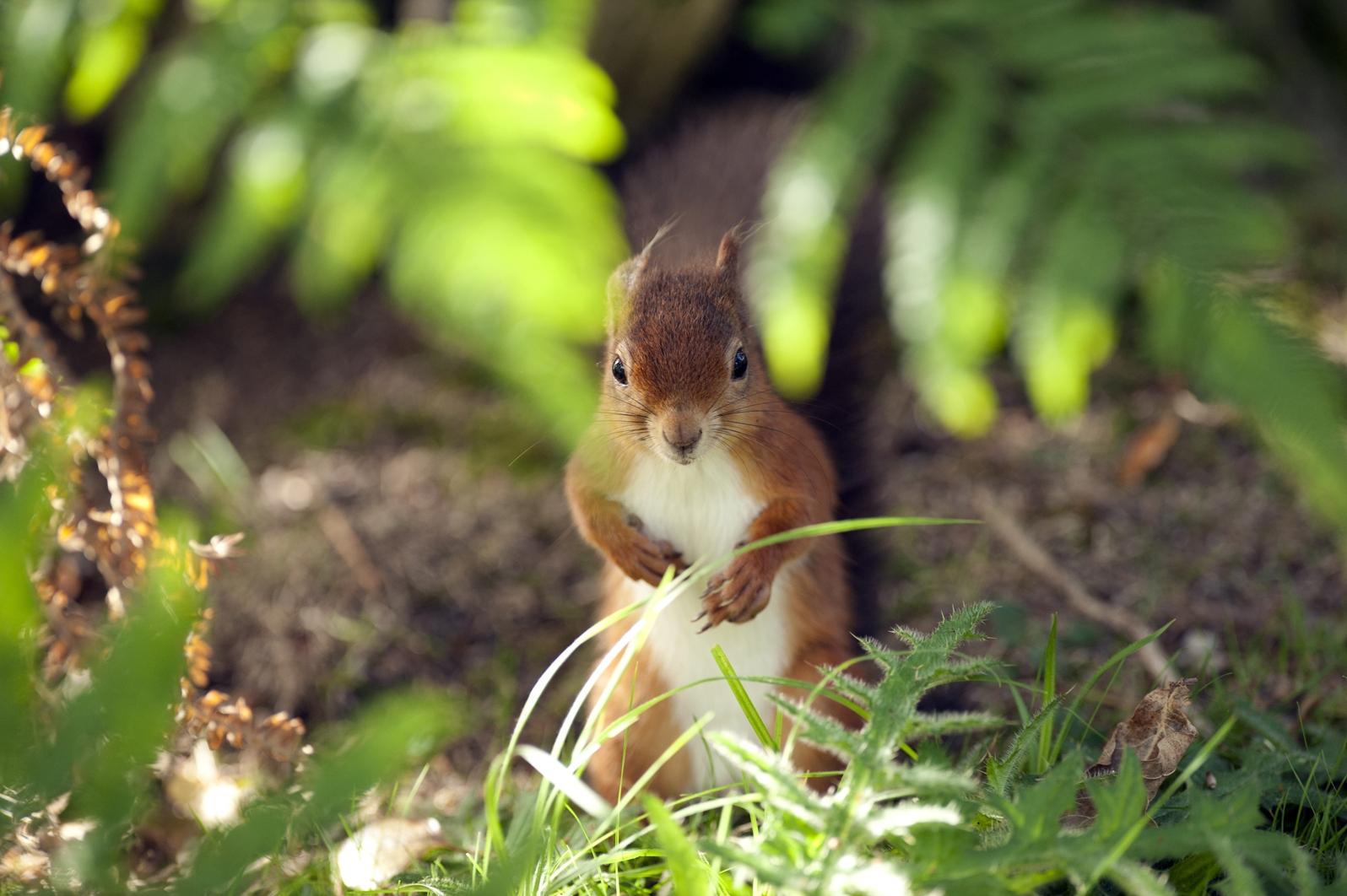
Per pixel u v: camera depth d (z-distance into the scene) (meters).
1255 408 1.72
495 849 1.63
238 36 1.68
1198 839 1.59
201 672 1.70
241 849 1.58
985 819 1.62
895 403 1.99
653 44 2.12
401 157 1.64
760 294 1.81
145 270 2.23
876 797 1.59
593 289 1.62
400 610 1.91
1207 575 1.86
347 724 1.82
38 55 1.71
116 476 1.70
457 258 1.61
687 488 1.72
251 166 1.65
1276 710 1.74
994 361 2.02
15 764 1.57
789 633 1.73
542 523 1.96
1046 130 1.77
